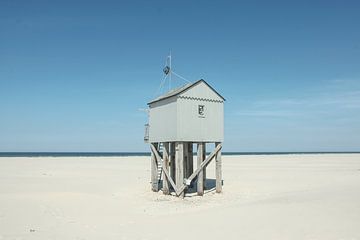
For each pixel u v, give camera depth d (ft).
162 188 95.86
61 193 85.61
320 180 116.37
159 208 71.67
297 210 53.93
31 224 54.65
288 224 46.85
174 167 94.73
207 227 49.78
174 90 93.97
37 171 151.74
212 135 89.61
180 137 84.69
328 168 177.06
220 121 91.15
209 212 60.75
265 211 55.77
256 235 43.60
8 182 108.78
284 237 41.81
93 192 91.25
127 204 75.46
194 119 87.04
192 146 99.25
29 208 66.85
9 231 50.21
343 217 47.75
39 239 45.93
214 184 107.34
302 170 163.32
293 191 86.48
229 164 214.28
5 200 74.54
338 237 40.04
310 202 59.16
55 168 171.12
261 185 104.78
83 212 64.75
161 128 91.15
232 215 55.57
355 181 104.12
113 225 54.24
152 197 85.15
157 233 48.19
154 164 94.79
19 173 140.56
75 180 117.60
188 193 90.53
